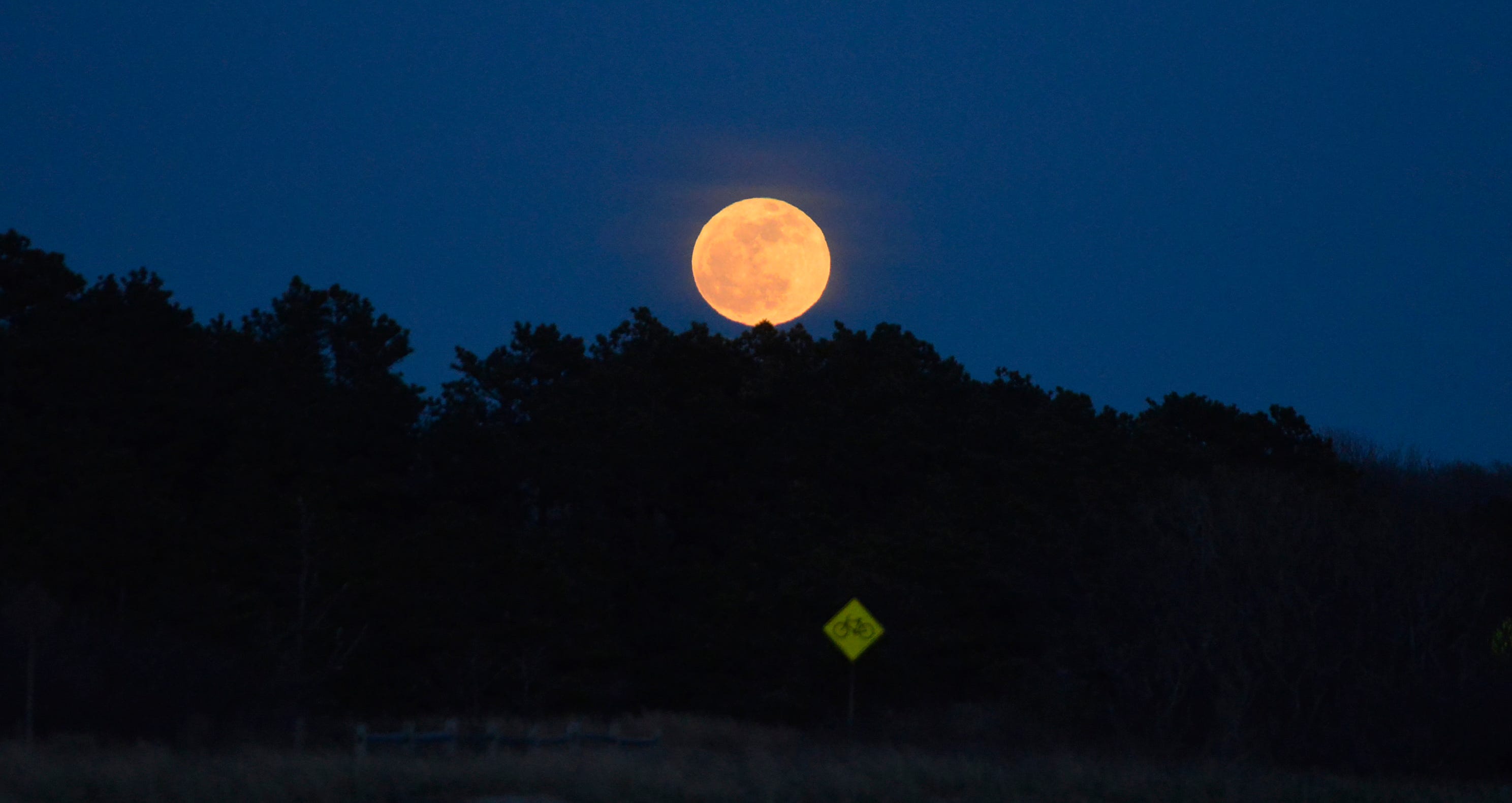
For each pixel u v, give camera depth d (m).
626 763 71.94
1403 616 132.12
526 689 144.38
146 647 109.25
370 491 163.25
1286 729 124.81
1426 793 86.50
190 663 109.06
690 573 168.62
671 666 158.00
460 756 82.00
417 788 61.09
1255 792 76.38
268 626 127.56
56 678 98.12
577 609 155.75
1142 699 134.50
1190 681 133.00
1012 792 69.25
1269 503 142.50
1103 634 145.00
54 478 135.12
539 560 154.75
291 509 141.38
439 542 152.50
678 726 132.62
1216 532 139.50
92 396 152.50
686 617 163.12
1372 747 119.62
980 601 165.88
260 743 102.12
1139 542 149.25
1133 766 92.81
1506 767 120.81
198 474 159.38
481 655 146.25
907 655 154.12
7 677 96.25
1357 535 139.00
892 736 136.88
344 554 142.88
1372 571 133.75
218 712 106.81
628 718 141.12
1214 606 132.75
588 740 96.38
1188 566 138.75
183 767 64.25
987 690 156.50
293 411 161.12
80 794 55.94
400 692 143.00
